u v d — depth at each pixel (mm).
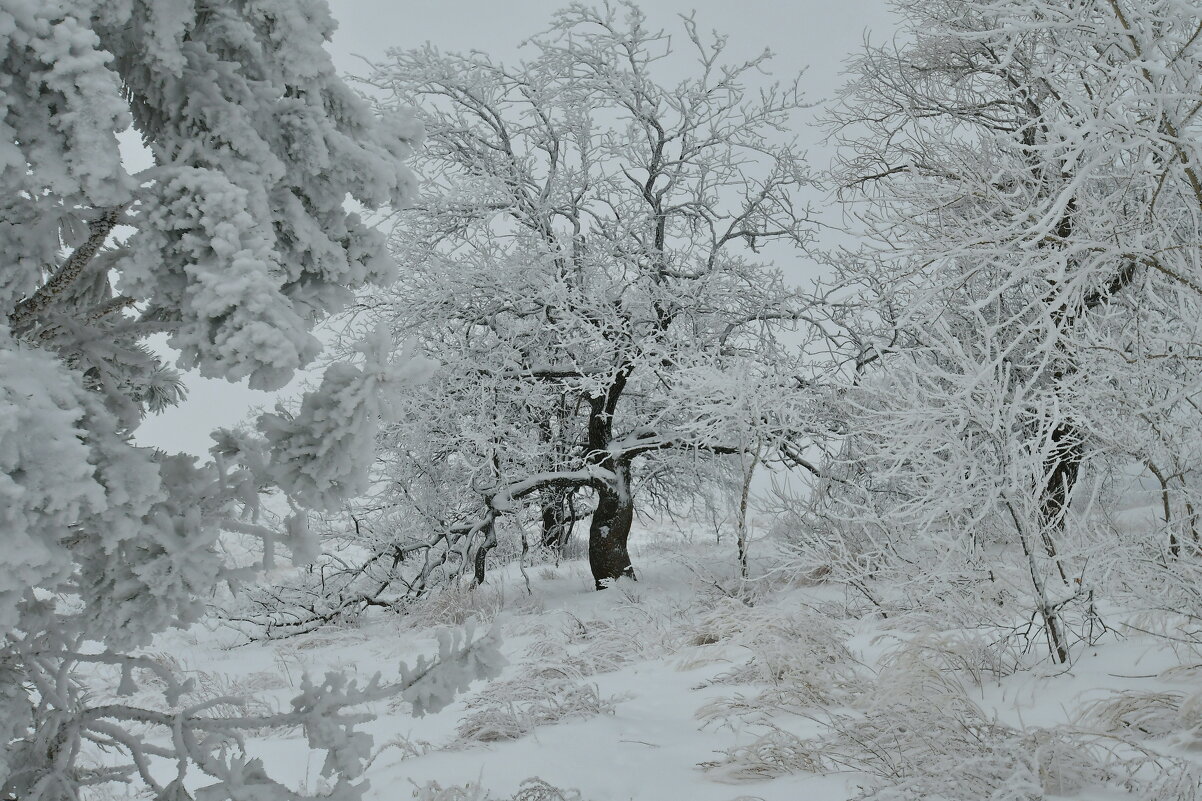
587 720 4285
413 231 11648
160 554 2010
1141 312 4781
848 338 11328
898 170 8828
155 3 2000
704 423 9664
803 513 8609
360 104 2367
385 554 12375
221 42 2207
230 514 2154
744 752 3516
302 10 2271
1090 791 2803
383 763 4188
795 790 3107
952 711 3463
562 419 13492
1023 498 4398
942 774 2836
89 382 2416
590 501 16078
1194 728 3014
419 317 11414
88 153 1726
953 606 4637
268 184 2174
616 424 13867
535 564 15914
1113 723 3299
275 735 5172
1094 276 4660
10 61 1738
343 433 2000
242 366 1833
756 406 9289
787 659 4777
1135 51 3740
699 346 11438
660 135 12203
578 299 11516
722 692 4711
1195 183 3934
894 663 4316
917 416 4730
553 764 3611
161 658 8008
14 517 1547
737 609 6863
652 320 12180
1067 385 4668
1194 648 3785
